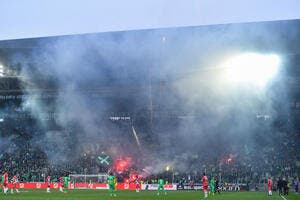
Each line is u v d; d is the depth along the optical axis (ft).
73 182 192.13
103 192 153.48
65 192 153.17
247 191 174.60
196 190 181.47
